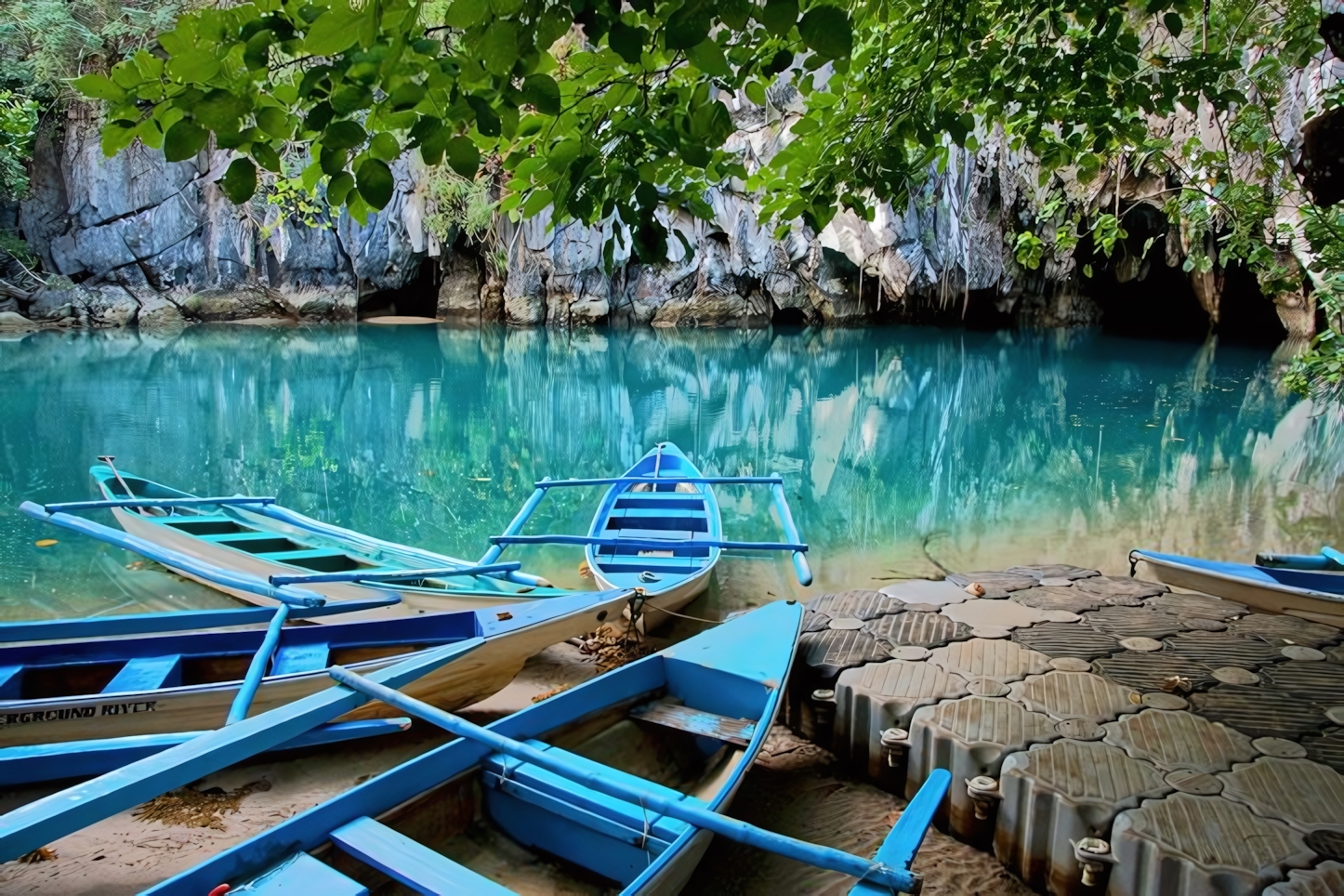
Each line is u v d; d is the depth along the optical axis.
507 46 1.24
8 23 16.23
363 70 1.18
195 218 18.64
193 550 5.09
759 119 16.94
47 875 2.50
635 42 1.28
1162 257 18.62
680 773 2.97
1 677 3.15
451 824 2.51
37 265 17.50
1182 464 8.61
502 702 3.71
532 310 20.66
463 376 14.15
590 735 2.90
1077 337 19.77
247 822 2.80
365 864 2.20
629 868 2.32
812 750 3.25
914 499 7.42
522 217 1.78
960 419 11.21
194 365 14.09
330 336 18.06
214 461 8.50
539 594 4.22
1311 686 3.03
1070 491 7.63
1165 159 4.37
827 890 2.52
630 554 5.10
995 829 2.62
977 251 18.39
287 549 5.24
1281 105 7.37
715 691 3.09
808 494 7.59
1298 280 4.92
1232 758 2.58
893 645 3.39
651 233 1.67
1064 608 3.78
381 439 9.85
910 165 2.42
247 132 1.36
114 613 4.67
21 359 13.84
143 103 1.34
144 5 16.62
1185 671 3.15
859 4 2.28
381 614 4.30
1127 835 2.25
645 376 14.58
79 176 17.44
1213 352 16.98
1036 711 2.86
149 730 3.05
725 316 21.16
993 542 6.16
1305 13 3.45
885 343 18.81
